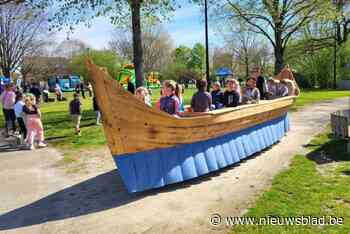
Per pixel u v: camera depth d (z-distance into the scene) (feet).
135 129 19.58
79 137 40.70
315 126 43.57
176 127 20.95
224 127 24.48
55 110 78.89
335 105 70.38
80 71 239.71
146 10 58.59
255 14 84.28
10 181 24.71
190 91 148.66
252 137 28.60
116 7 55.98
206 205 18.70
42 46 175.22
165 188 21.71
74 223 17.28
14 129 46.03
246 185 21.68
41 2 56.08
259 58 205.87
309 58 159.53
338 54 154.40
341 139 33.40
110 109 18.75
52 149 35.27
